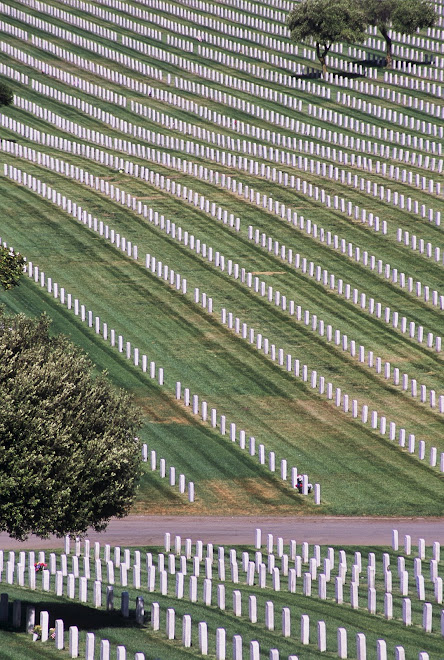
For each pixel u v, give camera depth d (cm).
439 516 19775
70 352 14262
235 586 15888
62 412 13400
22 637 13438
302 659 12769
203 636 13000
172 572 16538
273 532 18825
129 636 13588
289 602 15038
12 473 12862
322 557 17312
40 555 16250
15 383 13150
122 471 13912
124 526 19200
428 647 13338
